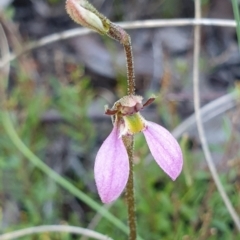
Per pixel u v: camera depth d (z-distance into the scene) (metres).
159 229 0.16
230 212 0.14
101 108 0.20
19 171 0.16
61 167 0.19
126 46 0.11
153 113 0.20
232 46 0.24
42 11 0.24
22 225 0.16
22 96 0.18
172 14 0.24
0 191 0.17
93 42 0.23
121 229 0.16
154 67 0.23
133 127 0.11
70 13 0.10
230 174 0.16
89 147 0.18
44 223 0.17
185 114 0.21
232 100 0.19
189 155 0.17
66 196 0.18
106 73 0.22
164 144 0.11
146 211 0.16
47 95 0.19
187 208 0.16
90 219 0.18
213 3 0.25
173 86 0.21
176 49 0.23
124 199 0.16
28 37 0.22
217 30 0.24
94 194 0.18
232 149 0.16
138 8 0.24
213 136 0.19
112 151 0.11
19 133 0.17
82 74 0.21
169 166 0.11
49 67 0.22
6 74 0.18
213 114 0.18
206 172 0.16
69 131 0.17
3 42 0.19
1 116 0.16
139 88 0.22
